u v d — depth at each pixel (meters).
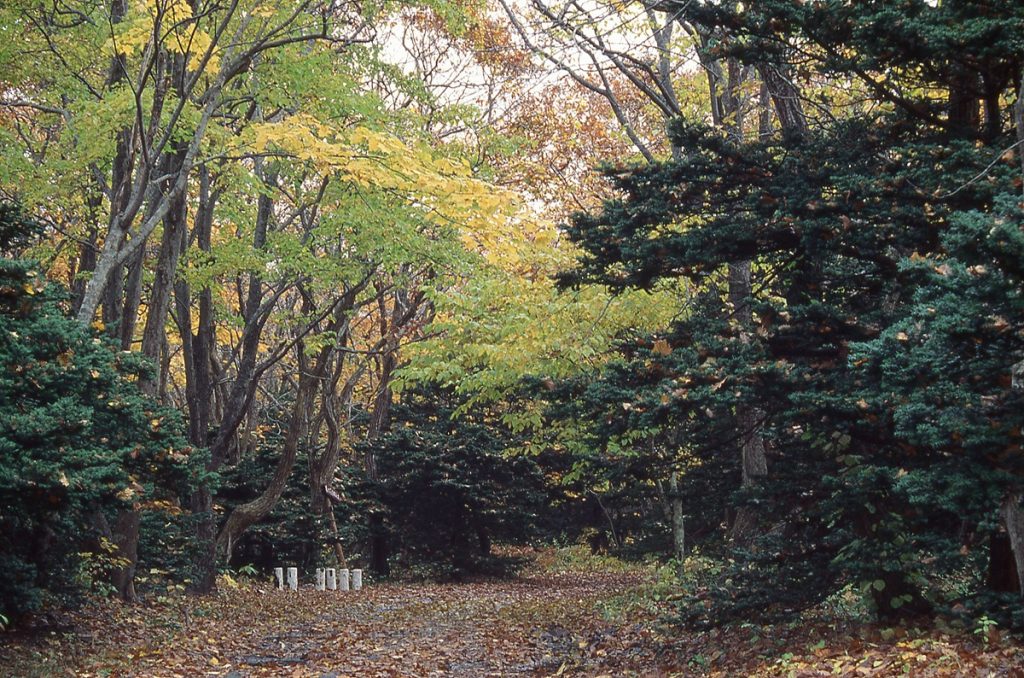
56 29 16.19
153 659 11.41
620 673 10.76
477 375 16.41
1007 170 8.34
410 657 12.98
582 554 38.47
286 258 20.55
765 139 11.35
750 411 11.55
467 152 22.45
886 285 9.86
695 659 10.39
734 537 15.98
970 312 6.05
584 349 15.09
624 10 11.34
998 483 6.93
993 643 7.59
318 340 23.02
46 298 10.18
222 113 18.28
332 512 29.59
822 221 9.36
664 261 10.93
